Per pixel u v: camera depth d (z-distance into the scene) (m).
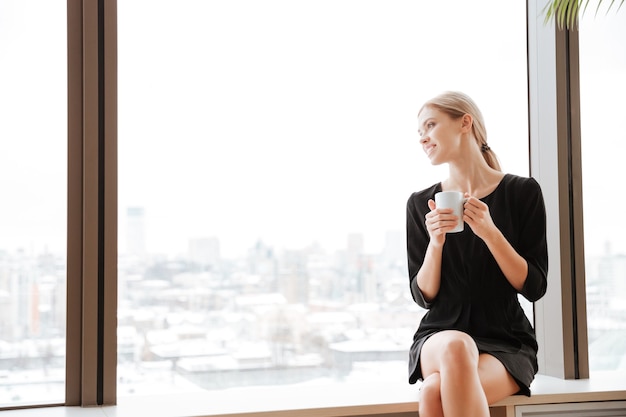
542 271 2.30
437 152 2.42
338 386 2.45
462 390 1.97
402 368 2.60
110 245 2.21
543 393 2.26
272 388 2.44
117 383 2.31
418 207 2.45
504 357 2.19
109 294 2.21
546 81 2.67
